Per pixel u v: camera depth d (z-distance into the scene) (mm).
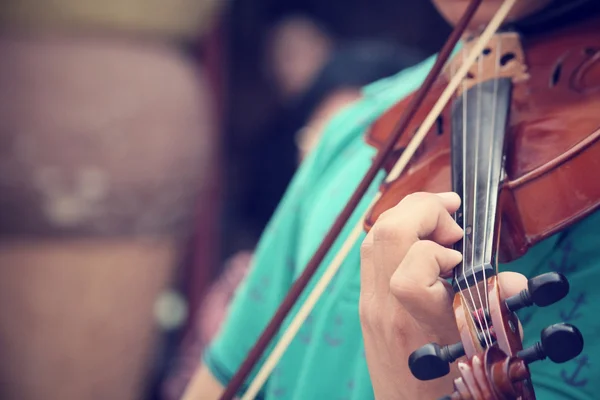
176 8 2680
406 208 1591
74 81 2574
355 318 1793
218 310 3262
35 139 2584
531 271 1671
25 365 2824
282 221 1979
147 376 3104
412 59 3992
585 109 1708
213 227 4566
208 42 4609
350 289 1808
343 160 1950
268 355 1913
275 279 1958
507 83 1763
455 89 1798
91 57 2582
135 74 2643
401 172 1791
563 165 1649
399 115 1876
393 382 1611
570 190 1645
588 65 1751
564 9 1806
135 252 2807
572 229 1659
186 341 3369
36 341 2812
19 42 2535
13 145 2576
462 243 1618
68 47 2568
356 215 1847
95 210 2693
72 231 2699
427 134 1812
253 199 4656
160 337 3514
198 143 2867
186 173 2834
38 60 2545
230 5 4598
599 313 1625
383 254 1588
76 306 2809
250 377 1932
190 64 2867
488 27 1755
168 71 2729
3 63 2531
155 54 2703
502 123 1719
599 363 1613
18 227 2670
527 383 1526
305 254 1888
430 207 1586
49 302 2777
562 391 1613
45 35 2549
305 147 3930
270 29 4512
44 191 2633
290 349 1860
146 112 2678
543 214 1648
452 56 1859
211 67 4660
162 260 2887
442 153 1765
